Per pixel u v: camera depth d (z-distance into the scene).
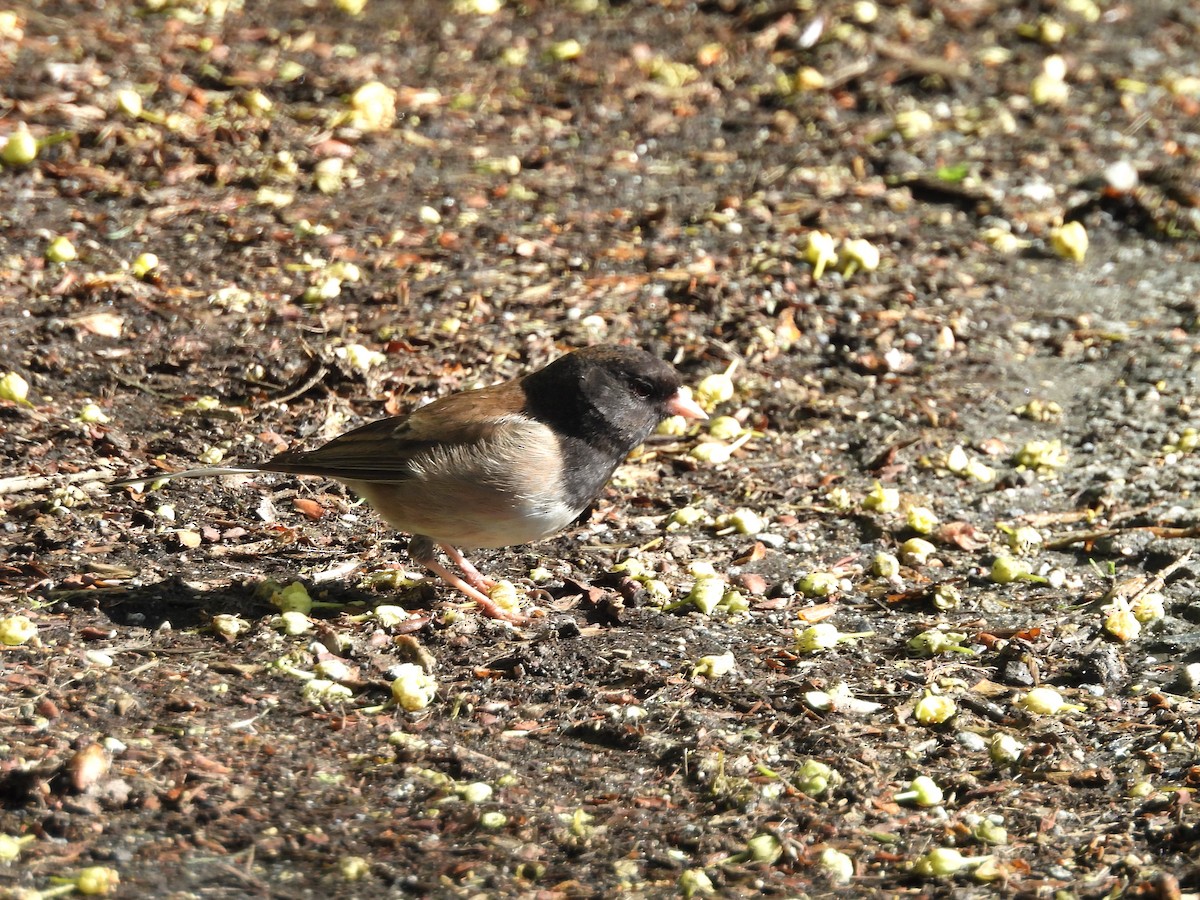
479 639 9.17
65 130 16.69
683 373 13.23
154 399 12.28
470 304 14.00
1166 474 11.77
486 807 7.38
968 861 6.99
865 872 6.99
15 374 11.92
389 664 8.76
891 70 20.20
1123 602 9.70
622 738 8.02
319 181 16.36
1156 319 14.64
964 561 10.57
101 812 7.16
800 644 9.15
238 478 11.12
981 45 21.31
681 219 16.23
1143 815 7.37
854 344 13.88
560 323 13.77
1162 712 8.41
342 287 14.24
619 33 21.22
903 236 16.08
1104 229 16.66
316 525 10.66
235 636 8.97
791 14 21.52
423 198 16.42
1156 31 22.19
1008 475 11.80
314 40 20.27
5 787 7.24
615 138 18.33
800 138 18.50
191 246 14.87
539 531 9.32
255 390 12.52
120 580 9.59
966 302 14.86
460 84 19.42
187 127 17.16
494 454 8.95
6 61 18.22
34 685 8.20
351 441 9.34
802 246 15.55
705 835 7.21
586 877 6.88
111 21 20.16
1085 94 19.95
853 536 10.91
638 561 10.29
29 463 11.00
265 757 7.71
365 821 7.22
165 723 7.96
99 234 14.92
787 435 12.52
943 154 18.09
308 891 6.68
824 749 7.96
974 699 8.52
